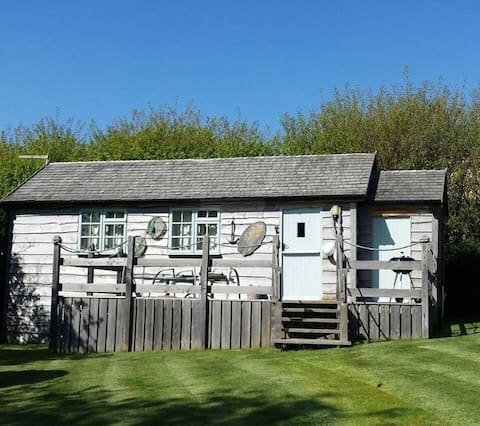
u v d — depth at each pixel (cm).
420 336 1361
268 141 3350
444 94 2920
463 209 2748
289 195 1705
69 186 1950
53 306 1532
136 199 1817
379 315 1382
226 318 1445
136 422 802
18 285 1922
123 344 1486
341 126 3025
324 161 1869
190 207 1811
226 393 932
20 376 1165
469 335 1409
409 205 1719
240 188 1783
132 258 1501
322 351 1293
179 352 1402
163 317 1478
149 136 3238
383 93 3028
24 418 852
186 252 1798
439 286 1747
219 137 3378
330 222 1702
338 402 853
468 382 940
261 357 1262
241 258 1755
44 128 3500
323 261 1692
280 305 1385
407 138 2866
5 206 1938
